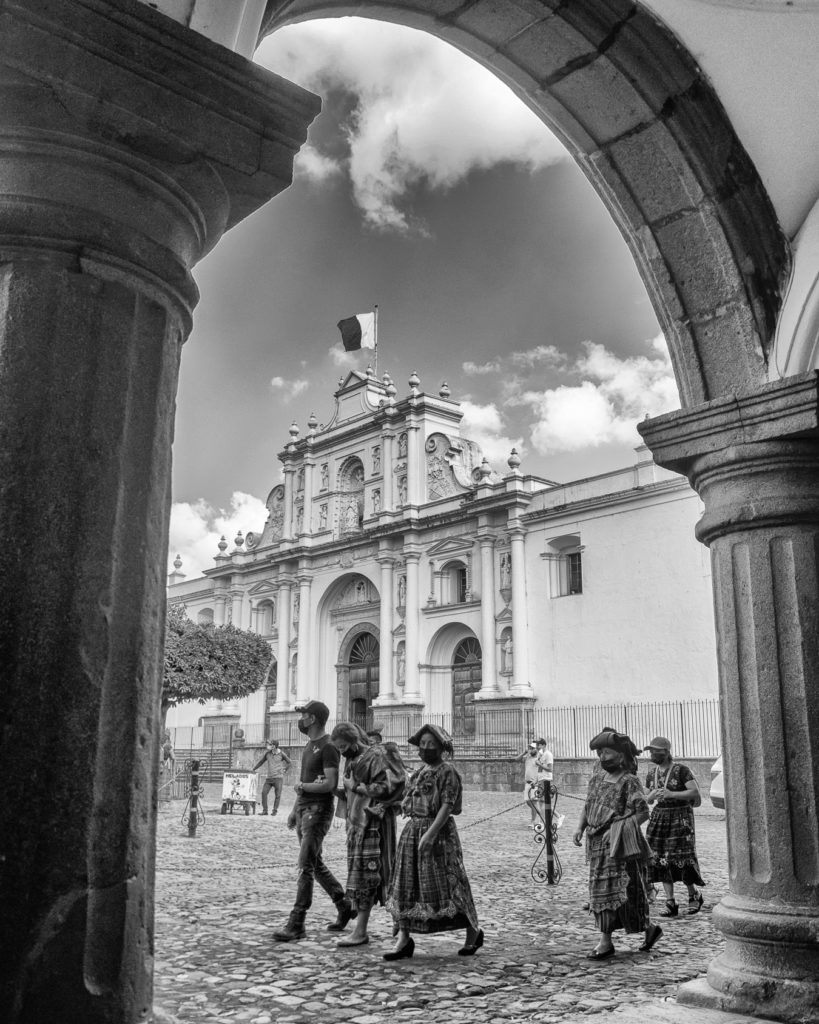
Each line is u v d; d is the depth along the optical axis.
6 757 2.39
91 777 2.51
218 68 2.95
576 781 25.91
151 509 2.80
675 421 5.42
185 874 11.34
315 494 38.94
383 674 33.56
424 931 6.46
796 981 4.45
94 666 2.56
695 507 25.88
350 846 7.21
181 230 3.01
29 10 2.61
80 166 2.77
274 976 6.02
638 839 6.64
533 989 5.64
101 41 2.73
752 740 4.93
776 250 5.39
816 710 4.82
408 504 33.97
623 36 4.96
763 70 5.38
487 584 30.62
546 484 30.88
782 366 5.25
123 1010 2.49
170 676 26.36
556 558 29.41
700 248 5.45
